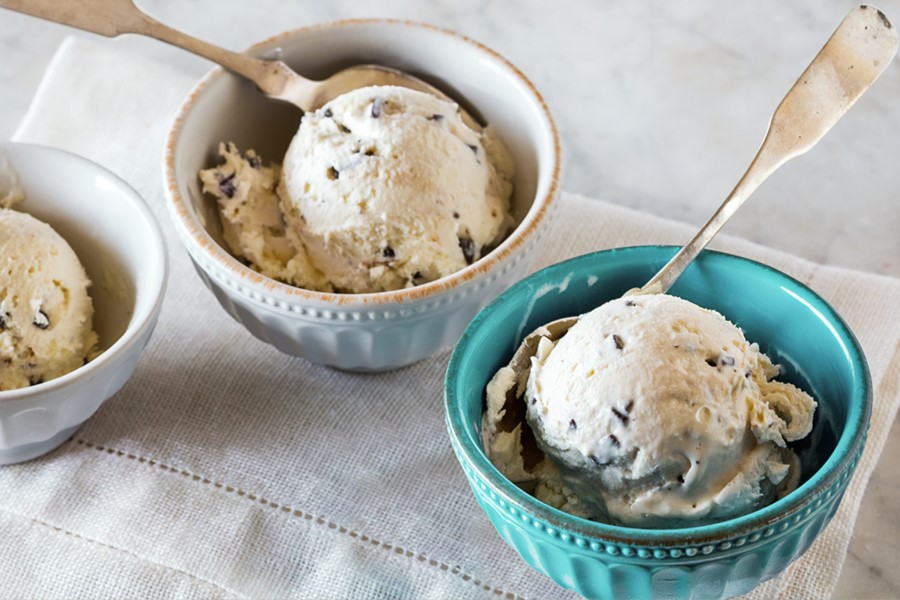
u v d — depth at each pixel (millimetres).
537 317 611
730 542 536
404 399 660
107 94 759
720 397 567
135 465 641
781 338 602
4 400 591
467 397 583
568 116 845
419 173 631
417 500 630
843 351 579
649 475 563
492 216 655
